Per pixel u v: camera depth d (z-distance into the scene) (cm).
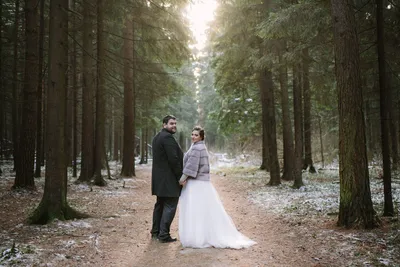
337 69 564
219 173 1948
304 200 860
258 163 2516
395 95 1311
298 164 1141
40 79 1172
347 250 440
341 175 563
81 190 1048
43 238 507
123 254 457
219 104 2105
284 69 1190
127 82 1491
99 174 1184
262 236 550
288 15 756
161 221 525
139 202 909
